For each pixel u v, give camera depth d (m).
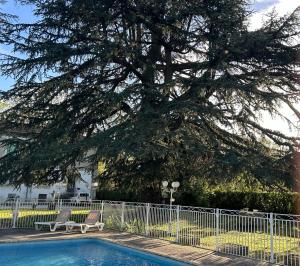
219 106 17.41
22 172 19.56
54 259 12.01
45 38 19.19
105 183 21.30
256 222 11.79
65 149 16.59
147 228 15.30
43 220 17.23
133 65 20.06
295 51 17.69
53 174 20.72
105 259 12.11
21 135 20.36
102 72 19.67
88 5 18.12
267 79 16.95
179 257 11.06
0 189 35.28
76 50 17.77
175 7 17.83
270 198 24.98
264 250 11.30
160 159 18.06
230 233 12.30
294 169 16.81
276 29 17.70
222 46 17.06
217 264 10.17
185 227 13.57
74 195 38.41
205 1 17.72
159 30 19.34
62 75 18.70
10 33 18.59
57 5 18.61
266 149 19.20
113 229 16.73
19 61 18.45
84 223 16.30
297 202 23.48
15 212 16.64
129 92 17.14
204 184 18.98
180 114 16.11
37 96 19.23
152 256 11.74
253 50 17.88
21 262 11.49
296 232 11.03
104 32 18.81
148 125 15.55
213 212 12.88
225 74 16.92
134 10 18.61
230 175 15.87
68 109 19.89
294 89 18.56
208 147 16.50
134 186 20.75
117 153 15.41
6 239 13.42
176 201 26.02
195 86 17.25
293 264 10.04
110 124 20.89
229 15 16.95
